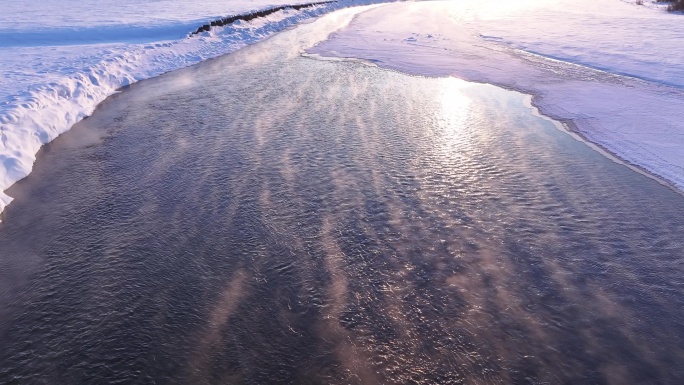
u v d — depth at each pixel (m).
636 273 5.03
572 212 6.13
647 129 8.41
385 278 5.01
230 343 4.21
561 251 5.39
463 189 6.77
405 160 7.68
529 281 4.95
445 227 5.87
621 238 5.60
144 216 6.20
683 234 5.64
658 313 4.50
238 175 7.24
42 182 7.13
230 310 4.59
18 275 5.13
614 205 6.26
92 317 4.54
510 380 3.84
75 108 10.13
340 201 6.47
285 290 4.84
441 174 7.20
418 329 4.36
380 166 7.47
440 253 5.40
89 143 8.60
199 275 5.08
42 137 8.56
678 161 7.21
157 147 8.34
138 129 9.25
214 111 10.24
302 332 4.32
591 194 6.54
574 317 4.47
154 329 4.38
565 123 9.08
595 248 5.43
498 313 4.53
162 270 5.17
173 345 4.20
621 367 3.95
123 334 4.33
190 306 4.65
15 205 6.50
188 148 8.27
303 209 6.29
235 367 3.97
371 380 3.85
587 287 4.84
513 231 5.77
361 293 4.80
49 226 6.00
